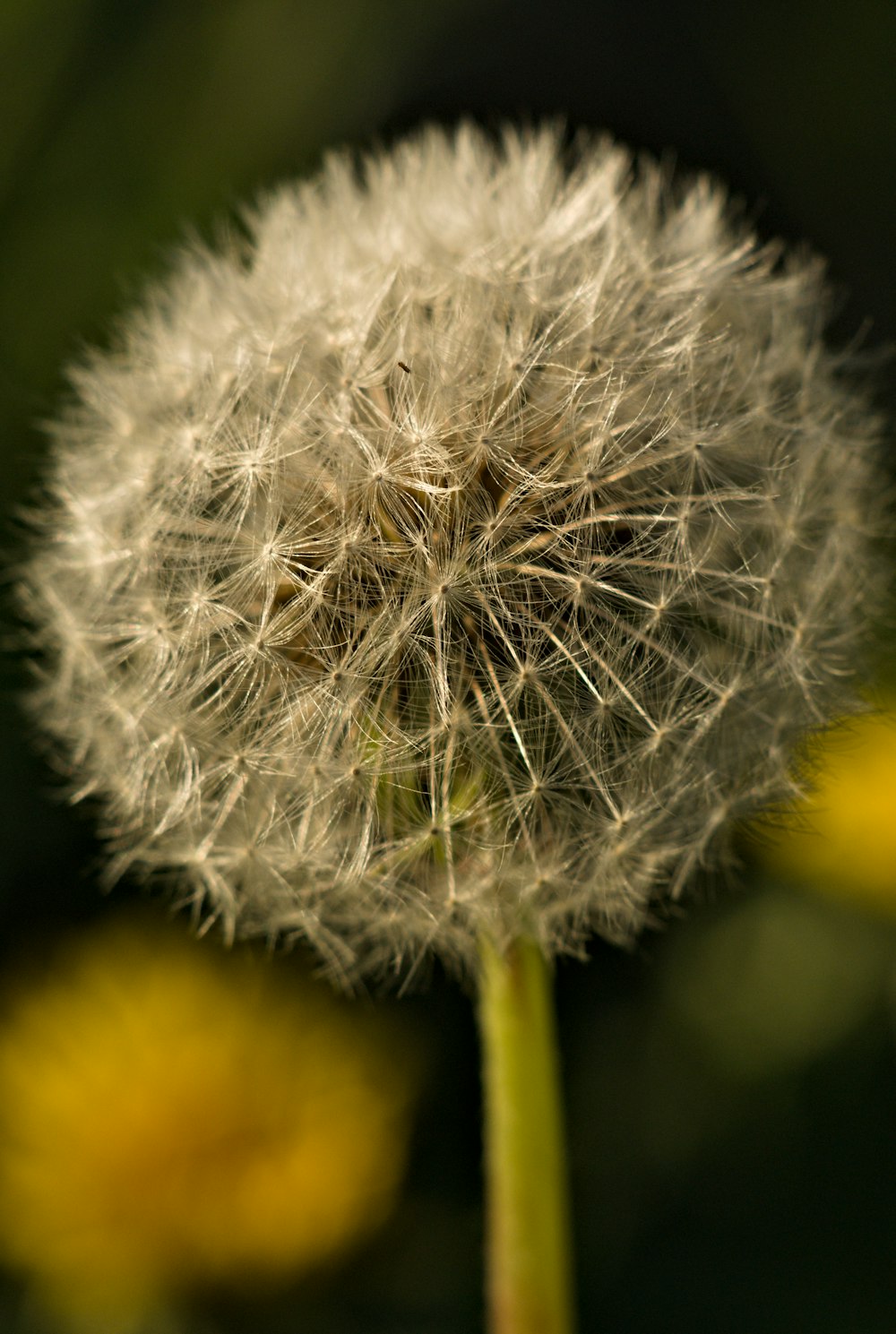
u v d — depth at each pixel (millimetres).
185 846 196
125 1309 214
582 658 189
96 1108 217
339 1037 223
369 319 192
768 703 192
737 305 196
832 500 195
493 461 189
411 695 189
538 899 190
